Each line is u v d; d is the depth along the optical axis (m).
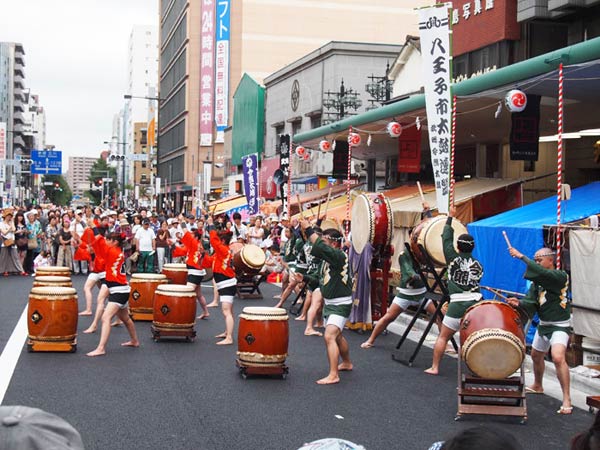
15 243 25.55
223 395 9.91
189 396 9.81
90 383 10.37
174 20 93.44
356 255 15.62
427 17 14.78
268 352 10.80
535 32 19.80
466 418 8.97
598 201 14.66
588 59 11.84
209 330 15.27
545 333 9.59
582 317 11.48
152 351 12.82
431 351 13.39
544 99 16.06
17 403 9.20
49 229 26.64
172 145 94.69
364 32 68.62
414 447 7.90
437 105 14.84
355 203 16.06
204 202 47.16
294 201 32.81
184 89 84.06
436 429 8.58
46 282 13.26
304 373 11.38
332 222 21.23
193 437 8.06
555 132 20.33
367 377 11.20
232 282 13.75
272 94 48.88
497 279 14.16
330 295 10.85
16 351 12.48
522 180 19.53
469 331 8.96
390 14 68.56
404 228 19.20
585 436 3.37
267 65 71.62
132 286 16.30
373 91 33.00
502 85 14.18
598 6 18.05
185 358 12.27
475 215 19.05
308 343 13.93
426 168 28.67
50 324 12.36
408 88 29.77
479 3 21.17
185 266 17.64
